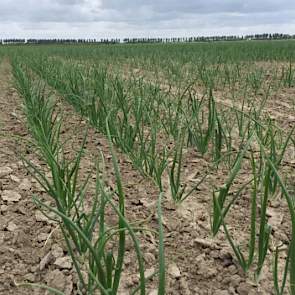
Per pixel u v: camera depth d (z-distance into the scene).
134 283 1.90
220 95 6.65
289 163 3.29
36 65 10.66
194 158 3.47
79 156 2.28
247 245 2.16
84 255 2.00
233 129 4.27
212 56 14.14
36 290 1.88
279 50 17.66
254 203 1.83
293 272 1.60
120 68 11.67
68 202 2.30
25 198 2.78
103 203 1.78
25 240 2.27
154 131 3.23
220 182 2.98
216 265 2.03
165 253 2.13
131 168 3.29
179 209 2.59
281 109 5.50
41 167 3.36
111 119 3.56
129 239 2.20
